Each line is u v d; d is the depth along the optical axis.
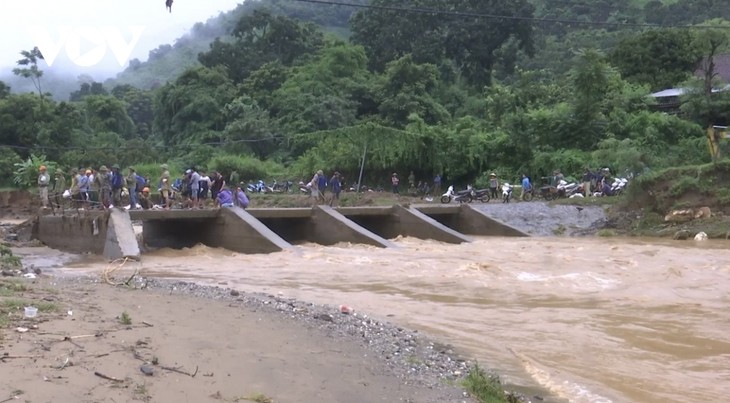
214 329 9.60
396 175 48.53
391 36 84.31
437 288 16.80
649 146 44.12
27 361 6.87
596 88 46.03
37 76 64.31
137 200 27.14
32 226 27.27
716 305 14.77
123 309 10.23
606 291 16.55
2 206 41.34
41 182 27.64
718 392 8.83
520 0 83.62
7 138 59.25
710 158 41.47
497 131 49.34
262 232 23.77
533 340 11.54
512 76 85.12
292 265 20.47
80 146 61.94
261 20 88.88
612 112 47.72
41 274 16.41
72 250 24.34
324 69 73.44
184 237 27.28
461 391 8.20
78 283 13.78
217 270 19.33
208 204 27.81
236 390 6.97
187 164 61.69
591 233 32.09
